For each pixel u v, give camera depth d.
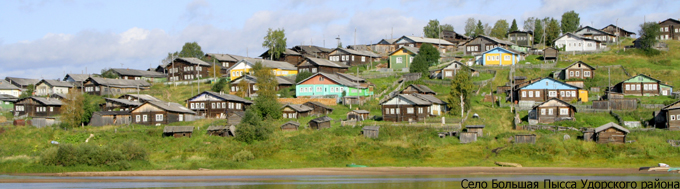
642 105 77.88
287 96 98.56
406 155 61.66
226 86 110.50
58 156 61.75
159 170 59.72
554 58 119.00
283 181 51.53
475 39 137.38
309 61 119.00
